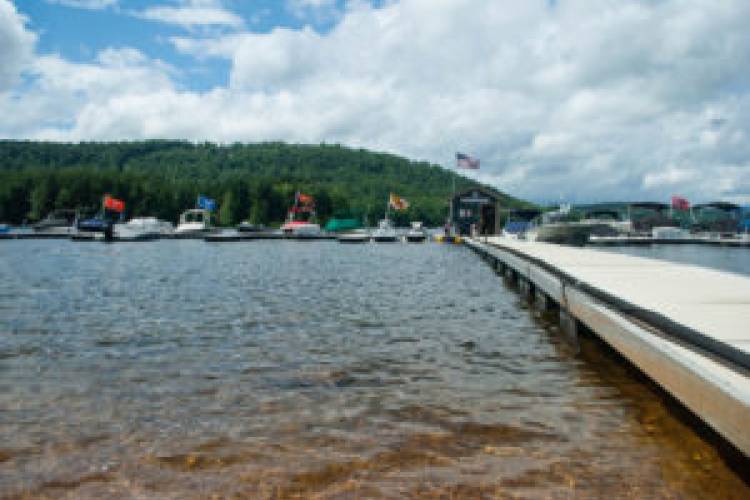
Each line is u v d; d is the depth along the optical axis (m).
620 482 4.72
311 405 6.68
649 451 5.34
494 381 7.68
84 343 9.88
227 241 66.25
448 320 12.41
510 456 5.25
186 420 6.20
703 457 5.20
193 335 10.59
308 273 24.80
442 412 6.44
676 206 76.12
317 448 5.46
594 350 9.48
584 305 8.78
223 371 8.12
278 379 7.73
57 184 119.81
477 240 47.00
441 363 8.61
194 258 36.50
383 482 4.77
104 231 60.94
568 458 5.20
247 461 5.18
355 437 5.72
